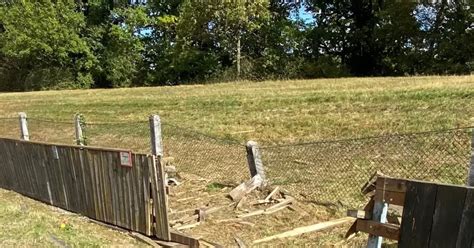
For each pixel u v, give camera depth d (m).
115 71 38.44
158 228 5.56
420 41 32.22
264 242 5.18
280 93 14.99
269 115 11.74
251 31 33.62
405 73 31.00
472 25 29.84
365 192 3.94
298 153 8.13
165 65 37.78
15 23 35.25
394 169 6.61
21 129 9.88
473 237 2.94
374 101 11.40
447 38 30.67
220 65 35.66
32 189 7.83
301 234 5.30
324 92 13.95
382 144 7.67
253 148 6.91
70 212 6.89
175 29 36.84
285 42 35.81
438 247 3.11
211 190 7.10
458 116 8.70
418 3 31.81
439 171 6.24
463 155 6.52
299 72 32.81
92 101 18.00
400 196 3.35
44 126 13.87
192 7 32.53
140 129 11.53
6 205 6.96
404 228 3.31
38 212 6.64
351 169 6.97
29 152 7.75
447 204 3.07
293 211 5.98
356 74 35.34
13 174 8.32
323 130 9.72
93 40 38.31
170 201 6.67
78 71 37.94
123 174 5.89
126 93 20.88
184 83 33.97
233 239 5.35
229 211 6.19
